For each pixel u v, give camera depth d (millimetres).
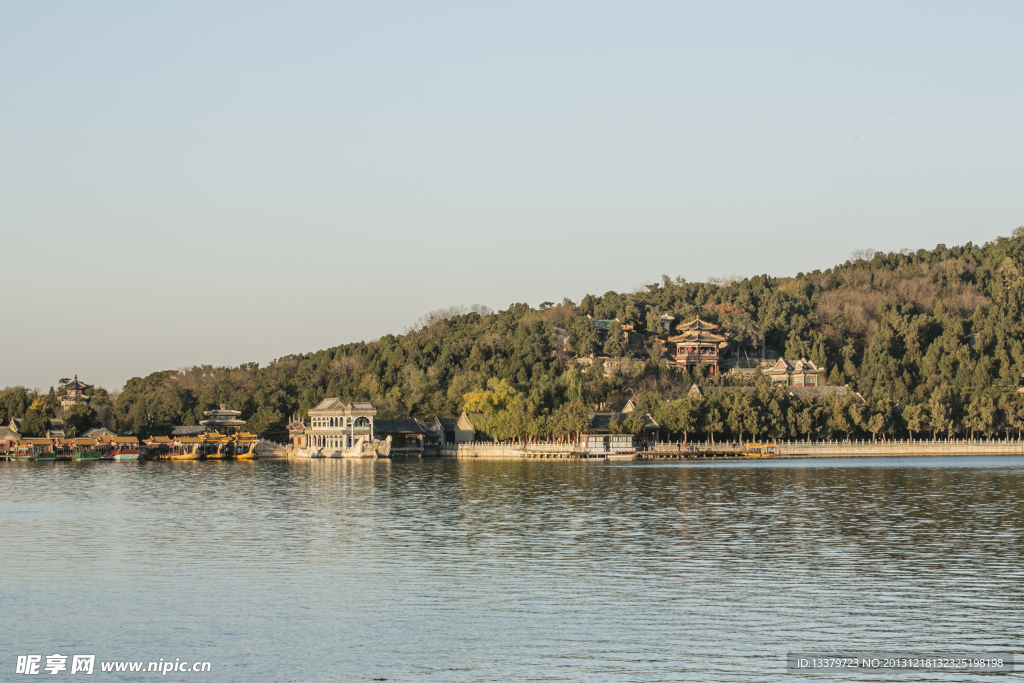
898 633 59844
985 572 77000
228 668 54875
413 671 54031
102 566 81312
